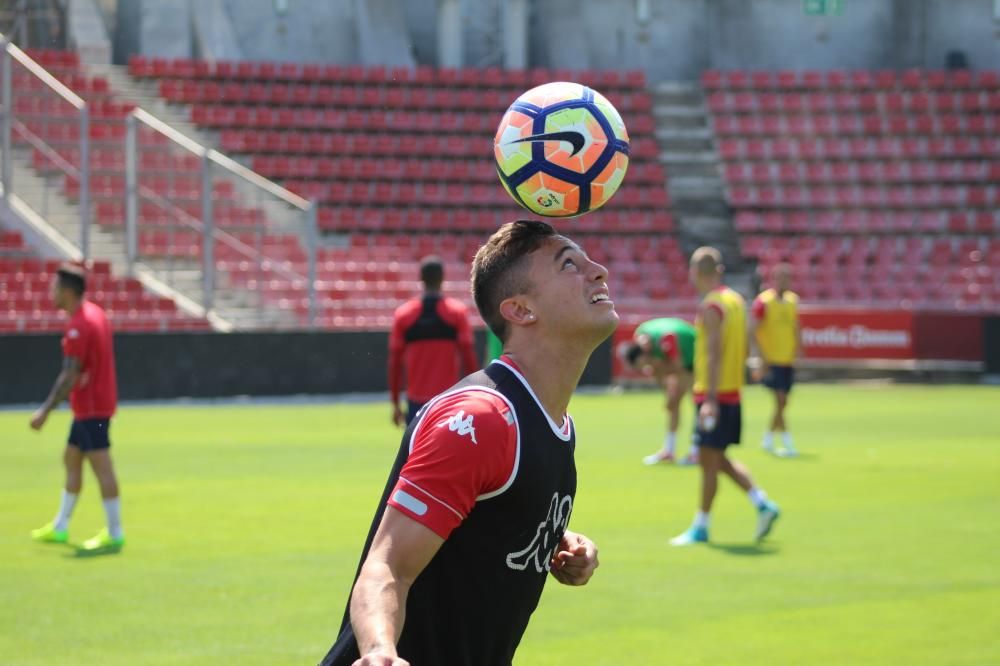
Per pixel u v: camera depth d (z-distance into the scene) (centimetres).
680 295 8119
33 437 4359
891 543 2498
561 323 761
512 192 879
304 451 3972
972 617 1892
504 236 780
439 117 9019
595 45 10081
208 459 3769
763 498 2494
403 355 2689
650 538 2558
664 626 1844
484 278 777
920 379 7200
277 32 9369
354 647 736
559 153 849
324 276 7244
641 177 9044
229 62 8788
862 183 9250
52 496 3073
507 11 9625
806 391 6850
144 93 8469
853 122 9506
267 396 5928
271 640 1755
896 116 9562
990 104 9594
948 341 7212
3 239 6469
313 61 9456
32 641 1745
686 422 5150
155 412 5341
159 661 1648
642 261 8400
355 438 4359
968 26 10144
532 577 773
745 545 2477
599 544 2488
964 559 2336
